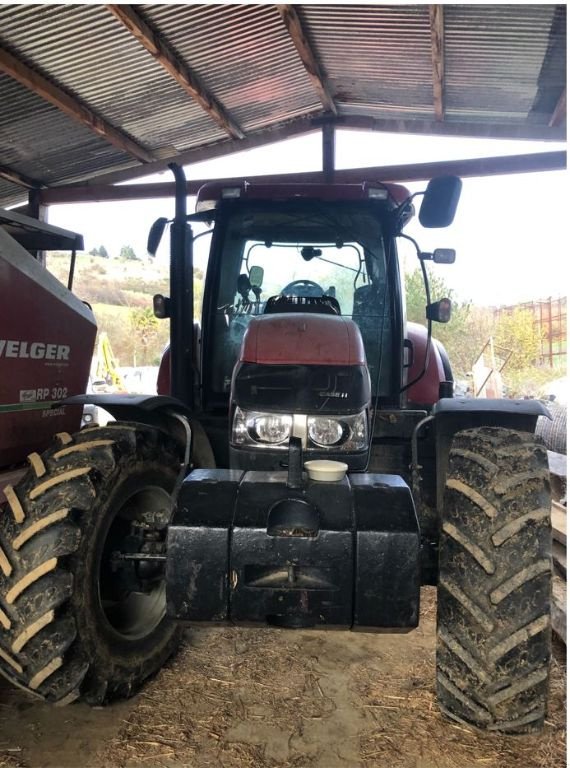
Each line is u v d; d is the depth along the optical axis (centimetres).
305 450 219
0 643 193
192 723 214
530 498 187
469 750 199
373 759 195
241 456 223
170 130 816
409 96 764
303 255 321
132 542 235
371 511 180
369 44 658
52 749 200
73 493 204
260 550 175
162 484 249
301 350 227
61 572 196
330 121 841
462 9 570
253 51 668
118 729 211
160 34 612
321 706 225
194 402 312
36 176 876
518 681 183
